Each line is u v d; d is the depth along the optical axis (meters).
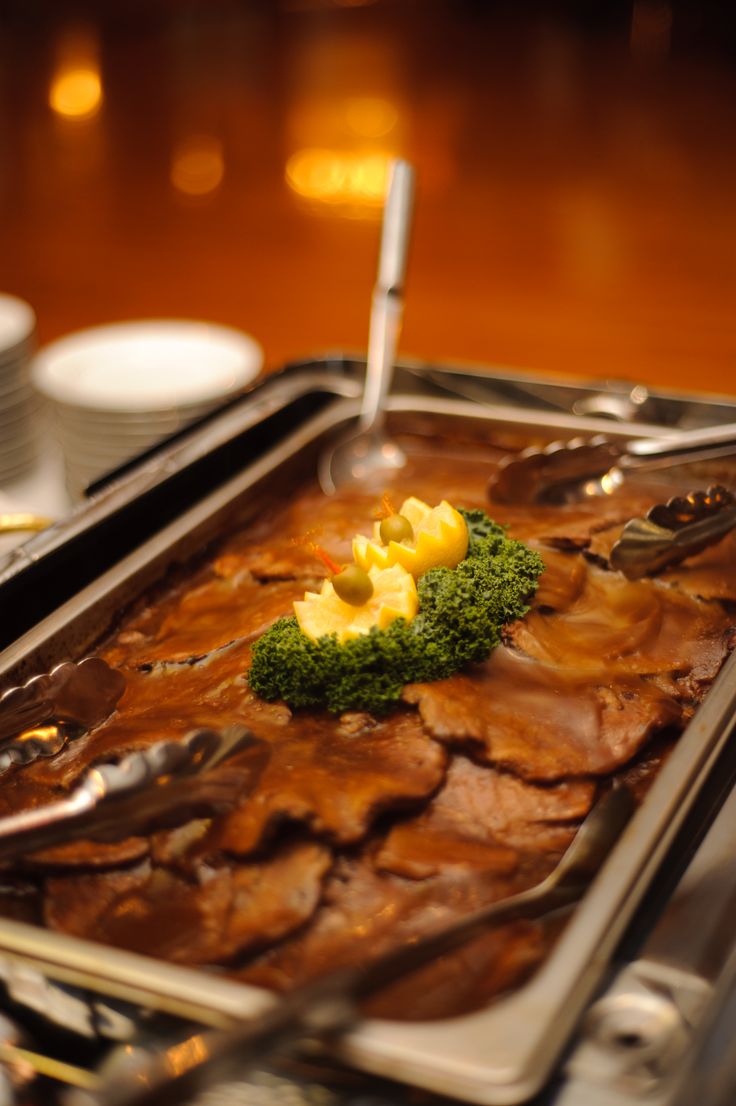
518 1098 0.81
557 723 0.99
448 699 0.99
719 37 3.17
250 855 0.94
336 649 1.00
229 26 3.69
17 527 1.22
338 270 1.99
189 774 0.93
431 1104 0.83
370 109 2.83
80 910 0.94
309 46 3.47
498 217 2.19
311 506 1.27
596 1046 0.84
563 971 0.84
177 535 1.18
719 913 0.89
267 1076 0.85
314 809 0.94
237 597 1.15
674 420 1.32
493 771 0.98
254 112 2.86
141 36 3.64
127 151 2.65
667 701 1.02
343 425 1.33
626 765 0.99
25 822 0.91
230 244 2.13
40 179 2.53
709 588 1.12
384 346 1.33
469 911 0.93
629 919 0.87
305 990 0.82
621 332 1.70
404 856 0.94
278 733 0.99
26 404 1.45
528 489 1.20
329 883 0.94
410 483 1.30
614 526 1.17
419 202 2.29
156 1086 0.79
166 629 1.13
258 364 1.44
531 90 2.91
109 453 1.36
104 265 2.06
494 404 1.37
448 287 1.91
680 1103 0.82
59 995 0.87
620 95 2.85
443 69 3.12
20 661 1.07
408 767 0.97
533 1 3.55
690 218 2.12
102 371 1.44
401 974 0.85
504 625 1.04
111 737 1.01
